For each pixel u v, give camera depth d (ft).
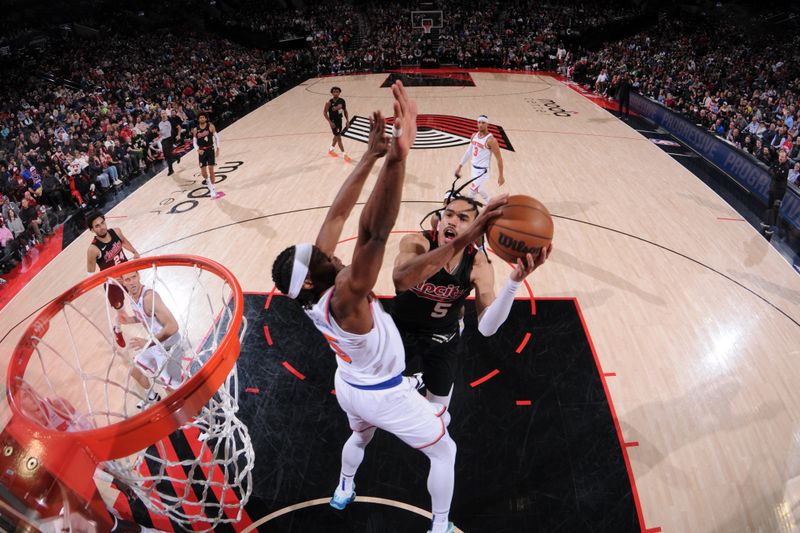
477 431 14.24
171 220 27.45
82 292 10.58
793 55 60.08
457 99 55.83
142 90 59.62
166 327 13.61
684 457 13.39
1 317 20.43
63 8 92.02
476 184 25.80
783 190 23.57
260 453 13.71
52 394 12.42
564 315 18.76
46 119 48.24
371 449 13.66
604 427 14.29
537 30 86.89
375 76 73.20
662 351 17.06
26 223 27.89
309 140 41.60
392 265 21.90
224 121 49.57
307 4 104.32
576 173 32.89
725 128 40.22
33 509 5.85
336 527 11.76
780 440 13.80
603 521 11.86
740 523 11.76
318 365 16.72
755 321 18.47
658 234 24.70
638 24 83.10
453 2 95.71
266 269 22.08
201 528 11.68
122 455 7.32
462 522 11.87
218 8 103.76
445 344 11.18
